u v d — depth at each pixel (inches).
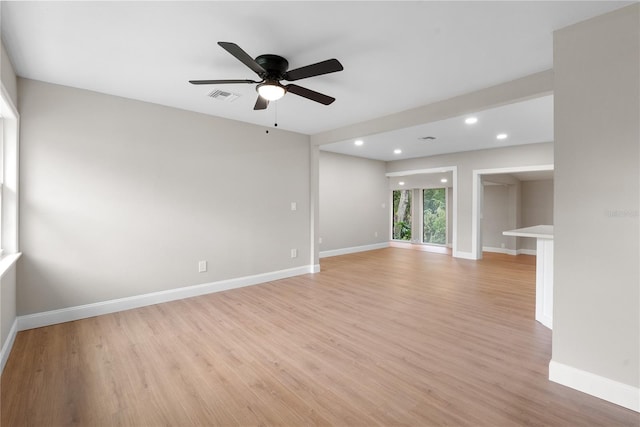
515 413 70.8
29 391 78.8
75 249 126.6
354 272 217.9
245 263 179.9
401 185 395.5
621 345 73.5
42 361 93.7
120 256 137.4
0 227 109.3
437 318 129.1
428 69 108.7
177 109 152.3
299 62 103.2
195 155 158.6
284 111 157.5
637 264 71.5
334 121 176.2
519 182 311.9
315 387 81.1
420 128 193.5
